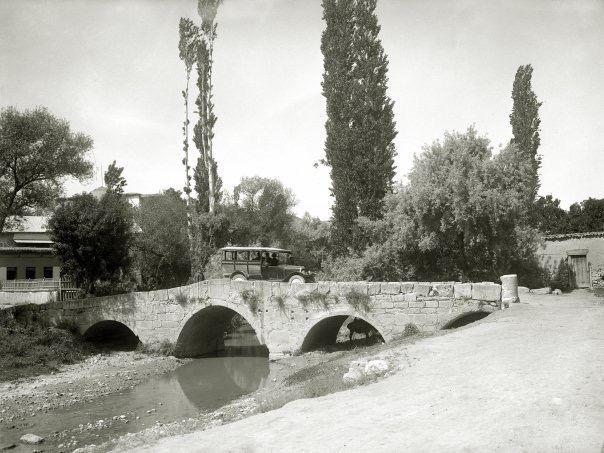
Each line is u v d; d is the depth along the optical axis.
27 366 28.98
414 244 32.50
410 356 15.68
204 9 50.09
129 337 39.91
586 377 10.73
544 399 9.62
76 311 35.50
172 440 11.05
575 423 8.32
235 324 51.06
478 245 31.41
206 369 30.88
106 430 18.98
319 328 30.69
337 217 37.47
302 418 11.06
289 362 28.88
